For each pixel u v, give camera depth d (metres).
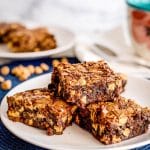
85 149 0.35
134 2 0.58
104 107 0.38
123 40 0.63
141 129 0.38
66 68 0.42
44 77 0.47
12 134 0.40
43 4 0.86
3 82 0.49
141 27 0.57
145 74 0.51
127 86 0.45
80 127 0.39
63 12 0.87
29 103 0.39
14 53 0.57
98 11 0.87
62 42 0.62
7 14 0.86
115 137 0.37
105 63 0.43
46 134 0.38
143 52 0.59
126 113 0.37
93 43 0.61
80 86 0.39
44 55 0.57
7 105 0.41
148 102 0.43
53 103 0.39
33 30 0.66
